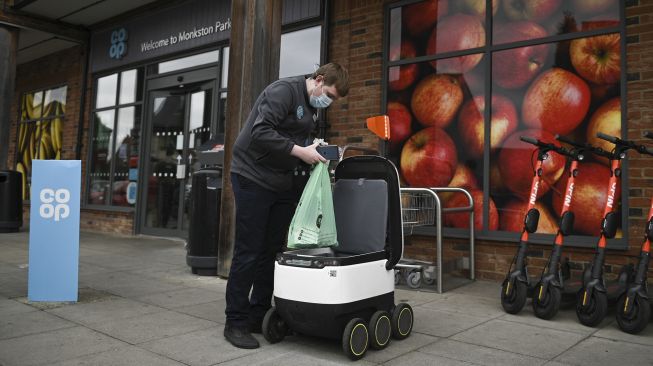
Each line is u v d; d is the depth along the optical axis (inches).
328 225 116.8
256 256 120.9
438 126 226.7
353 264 111.1
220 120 306.5
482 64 217.2
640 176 176.9
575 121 195.0
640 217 175.8
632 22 183.3
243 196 120.1
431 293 180.7
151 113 356.8
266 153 118.9
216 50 313.1
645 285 133.1
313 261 109.9
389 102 239.3
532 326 137.9
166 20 341.7
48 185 156.9
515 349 117.6
